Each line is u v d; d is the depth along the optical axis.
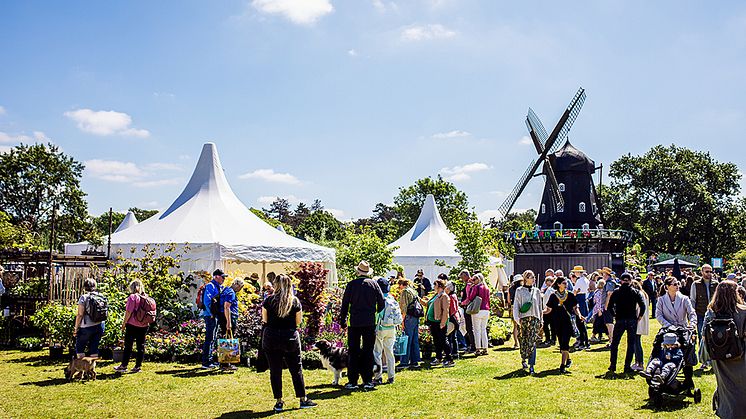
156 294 14.07
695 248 59.88
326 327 13.88
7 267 17.69
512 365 11.80
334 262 18.92
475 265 19.89
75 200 56.34
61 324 12.48
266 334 8.12
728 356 6.12
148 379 10.31
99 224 77.31
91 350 10.36
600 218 36.88
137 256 16.08
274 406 8.21
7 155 55.06
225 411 8.14
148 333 13.43
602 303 15.15
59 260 15.07
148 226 17.72
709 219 58.12
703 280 11.84
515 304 11.00
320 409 8.18
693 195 58.06
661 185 59.41
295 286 13.52
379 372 9.98
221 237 16.64
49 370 11.14
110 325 12.36
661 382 8.18
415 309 11.70
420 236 28.62
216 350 11.59
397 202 70.38
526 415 7.81
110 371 11.04
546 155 37.44
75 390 9.42
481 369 11.31
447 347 11.74
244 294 13.82
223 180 19.61
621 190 62.06
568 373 10.73
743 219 58.97
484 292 13.45
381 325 9.98
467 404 8.44
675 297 9.36
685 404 8.30
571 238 32.12
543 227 36.69
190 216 17.67
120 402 8.66
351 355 9.53
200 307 11.80
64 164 57.44
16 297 14.63
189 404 8.55
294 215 102.06
